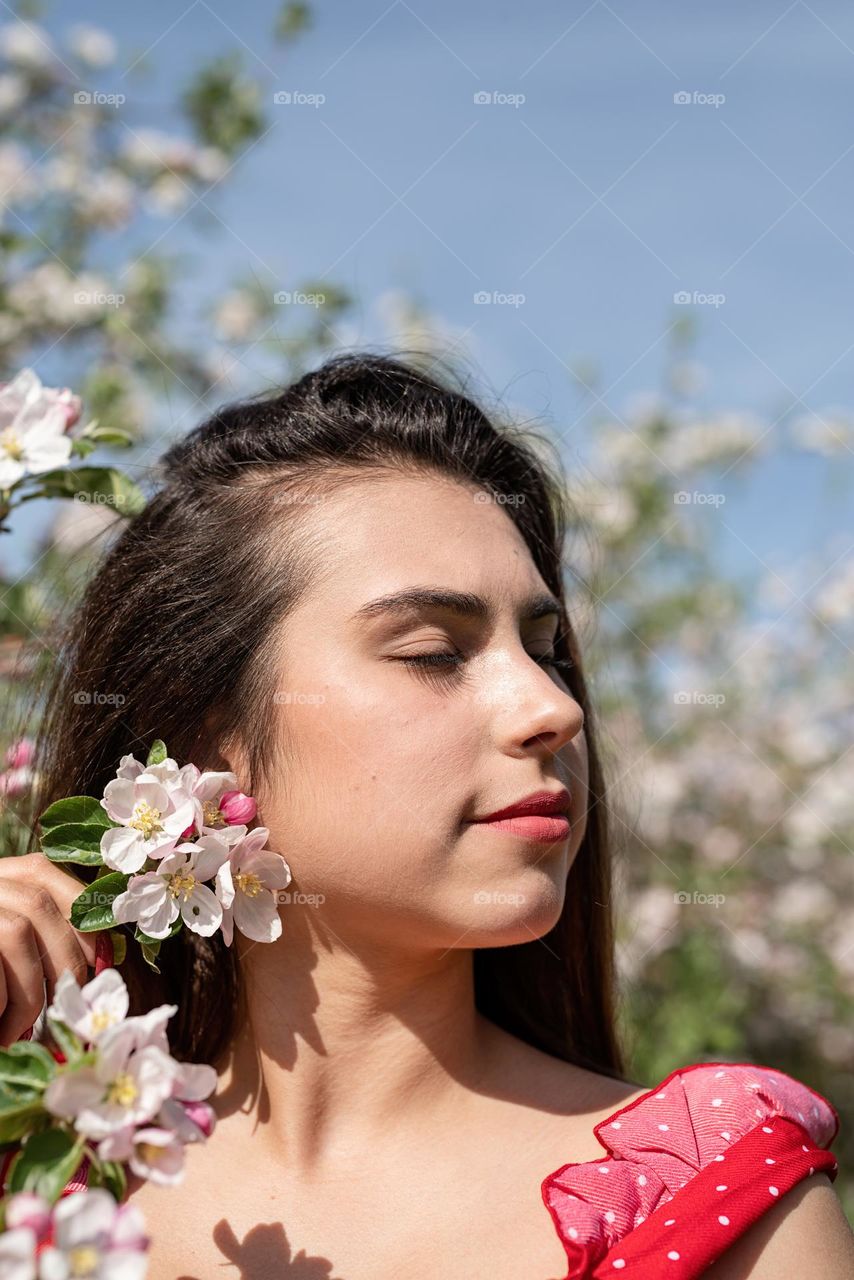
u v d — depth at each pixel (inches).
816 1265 45.3
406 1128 50.4
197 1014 55.7
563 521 76.7
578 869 63.0
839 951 160.4
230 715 52.8
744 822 163.3
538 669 49.8
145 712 56.2
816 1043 159.2
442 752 48.1
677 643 163.3
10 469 58.9
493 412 68.9
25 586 80.7
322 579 51.0
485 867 47.8
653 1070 138.1
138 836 48.9
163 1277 46.9
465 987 52.8
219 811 49.9
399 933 49.4
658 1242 43.9
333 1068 51.2
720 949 155.6
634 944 146.3
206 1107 40.3
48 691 66.8
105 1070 39.1
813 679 169.2
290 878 50.3
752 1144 47.0
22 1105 40.1
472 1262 45.7
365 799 48.4
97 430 65.3
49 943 50.8
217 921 48.3
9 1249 34.3
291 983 51.9
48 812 50.9
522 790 48.3
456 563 50.6
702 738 164.4
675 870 155.5
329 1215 48.2
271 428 58.0
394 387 59.1
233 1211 48.8
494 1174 48.4
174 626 55.4
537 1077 53.2
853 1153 156.2
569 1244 43.7
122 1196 39.8
